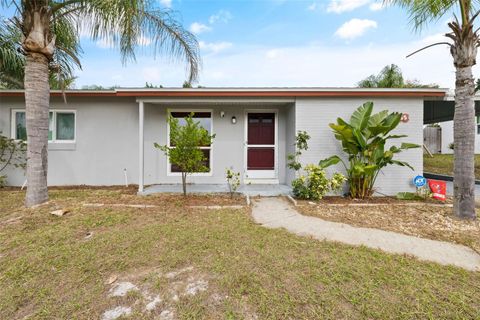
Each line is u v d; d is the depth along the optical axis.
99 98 6.85
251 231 3.52
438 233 3.53
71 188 6.51
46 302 1.95
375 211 4.64
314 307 1.89
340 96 6.00
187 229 3.54
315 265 2.52
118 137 6.91
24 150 6.65
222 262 2.57
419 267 2.52
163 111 7.01
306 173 6.01
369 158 5.46
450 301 1.96
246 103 6.45
